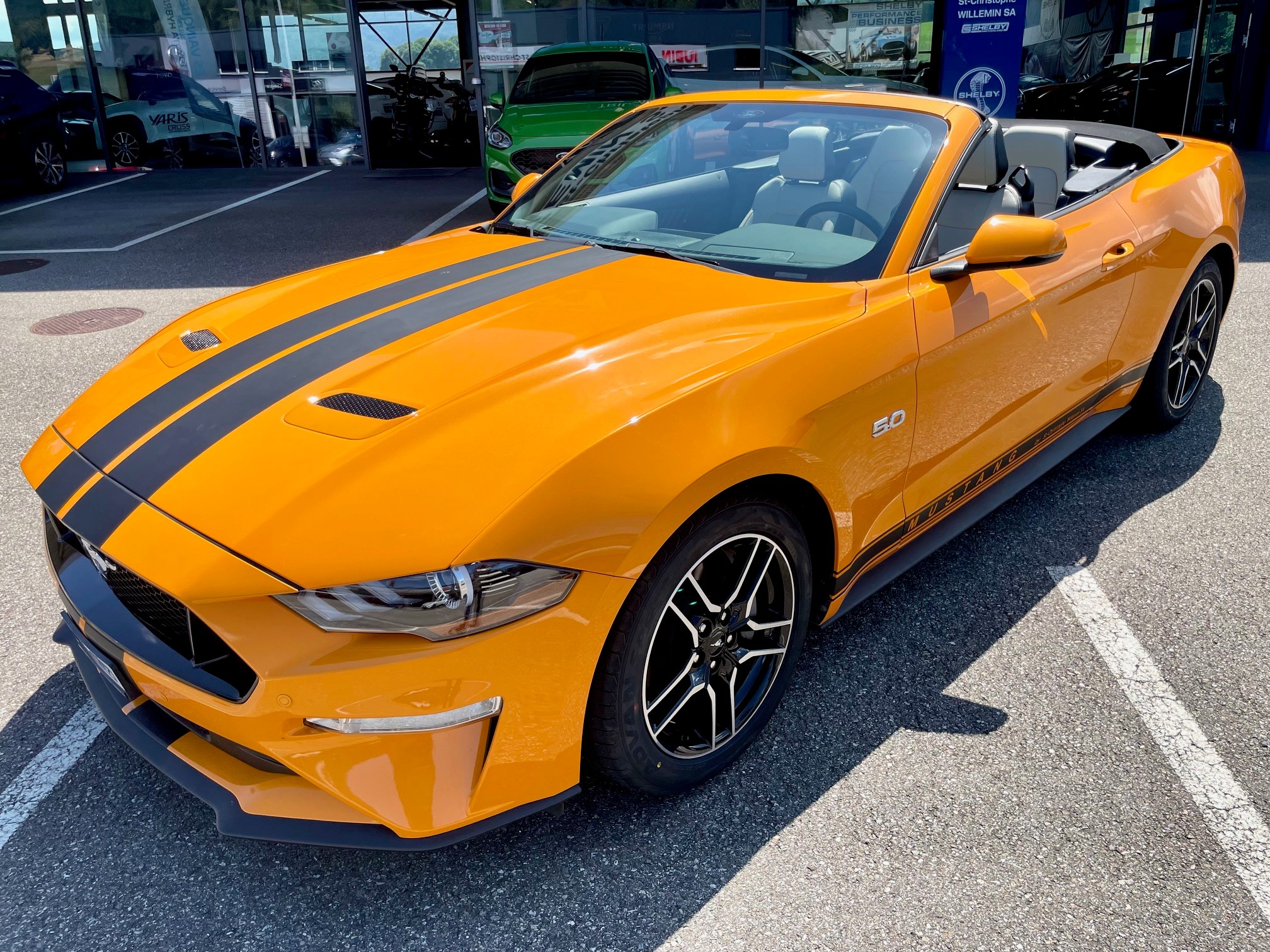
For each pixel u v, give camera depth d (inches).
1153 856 78.3
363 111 536.7
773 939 71.2
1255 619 110.0
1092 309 122.1
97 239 347.3
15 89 456.1
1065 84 515.2
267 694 64.1
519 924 73.2
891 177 104.3
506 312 87.6
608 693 72.3
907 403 92.9
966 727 93.7
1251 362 192.2
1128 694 98.0
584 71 376.2
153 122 543.5
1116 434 162.4
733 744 86.7
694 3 482.6
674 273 96.1
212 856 79.9
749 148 113.7
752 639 87.1
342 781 66.1
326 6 519.2
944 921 72.4
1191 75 524.7
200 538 65.6
